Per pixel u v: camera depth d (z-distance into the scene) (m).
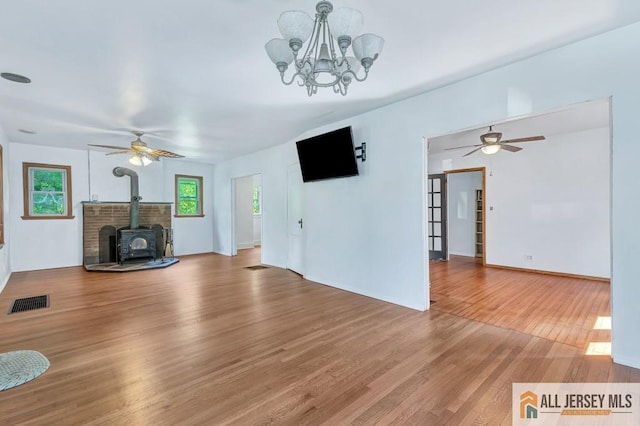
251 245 9.66
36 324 3.22
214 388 2.08
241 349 2.65
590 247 5.19
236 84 3.22
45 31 2.25
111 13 2.04
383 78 3.14
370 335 2.94
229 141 5.90
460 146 6.23
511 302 3.96
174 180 8.03
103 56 2.62
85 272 5.86
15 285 4.86
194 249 8.38
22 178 5.92
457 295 4.28
